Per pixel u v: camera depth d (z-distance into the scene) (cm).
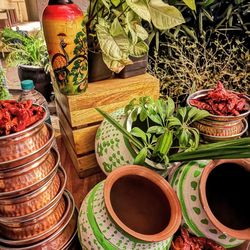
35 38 163
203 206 46
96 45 75
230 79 125
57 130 106
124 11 69
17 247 50
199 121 74
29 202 47
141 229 46
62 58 65
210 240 51
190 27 118
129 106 64
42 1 146
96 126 76
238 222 48
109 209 44
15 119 43
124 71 81
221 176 54
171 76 121
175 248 50
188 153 52
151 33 110
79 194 73
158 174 53
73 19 61
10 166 43
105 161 64
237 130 75
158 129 58
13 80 167
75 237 57
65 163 86
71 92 71
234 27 117
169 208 48
